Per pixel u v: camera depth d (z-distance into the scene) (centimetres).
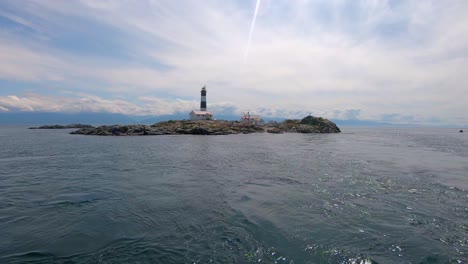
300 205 1289
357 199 1399
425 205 1303
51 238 906
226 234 946
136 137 7206
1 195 1471
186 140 6138
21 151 3894
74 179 1917
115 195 1470
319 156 3300
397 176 2027
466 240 917
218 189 1614
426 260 783
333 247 854
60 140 6166
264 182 1816
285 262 764
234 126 10369
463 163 2778
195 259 776
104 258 779
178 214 1157
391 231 985
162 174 2112
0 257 777
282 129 11169
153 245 861
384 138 8331
